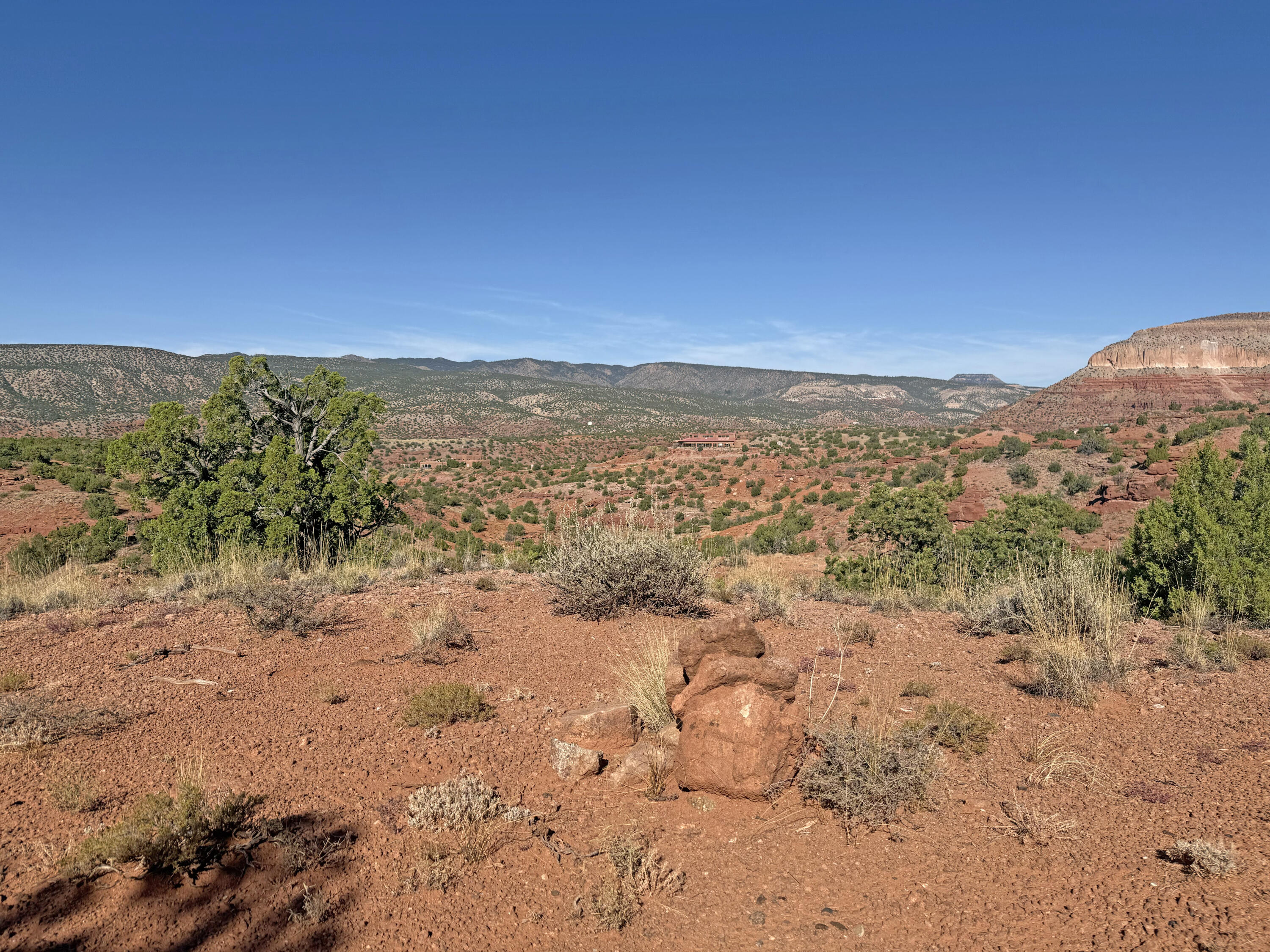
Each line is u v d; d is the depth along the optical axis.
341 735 5.29
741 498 73.31
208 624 8.52
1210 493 9.12
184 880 3.53
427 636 7.57
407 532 19.00
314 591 10.31
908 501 17.12
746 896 3.62
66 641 7.75
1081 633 7.53
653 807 4.50
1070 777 4.66
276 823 3.93
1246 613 8.24
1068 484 52.78
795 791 4.62
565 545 9.77
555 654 7.40
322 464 18.52
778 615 9.02
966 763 4.96
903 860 3.87
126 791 4.36
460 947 3.21
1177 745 5.04
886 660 7.26
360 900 3.46
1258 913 3.09
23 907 3.32
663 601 8.92
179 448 17.12
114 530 28.23
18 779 4.49
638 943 3.28
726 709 4.65
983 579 11.85
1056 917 3.31
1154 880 3.47
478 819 4.13
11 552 21.81
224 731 5.32
